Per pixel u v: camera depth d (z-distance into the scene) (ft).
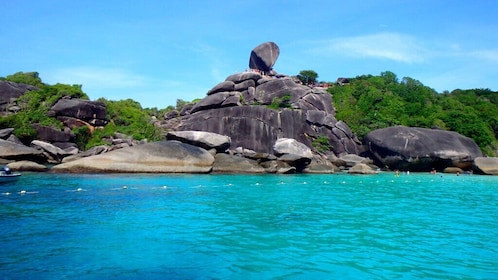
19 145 98.94
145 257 26.48
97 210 43.16
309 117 150.71
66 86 145.59
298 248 29.37
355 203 52.54
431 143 127.75
